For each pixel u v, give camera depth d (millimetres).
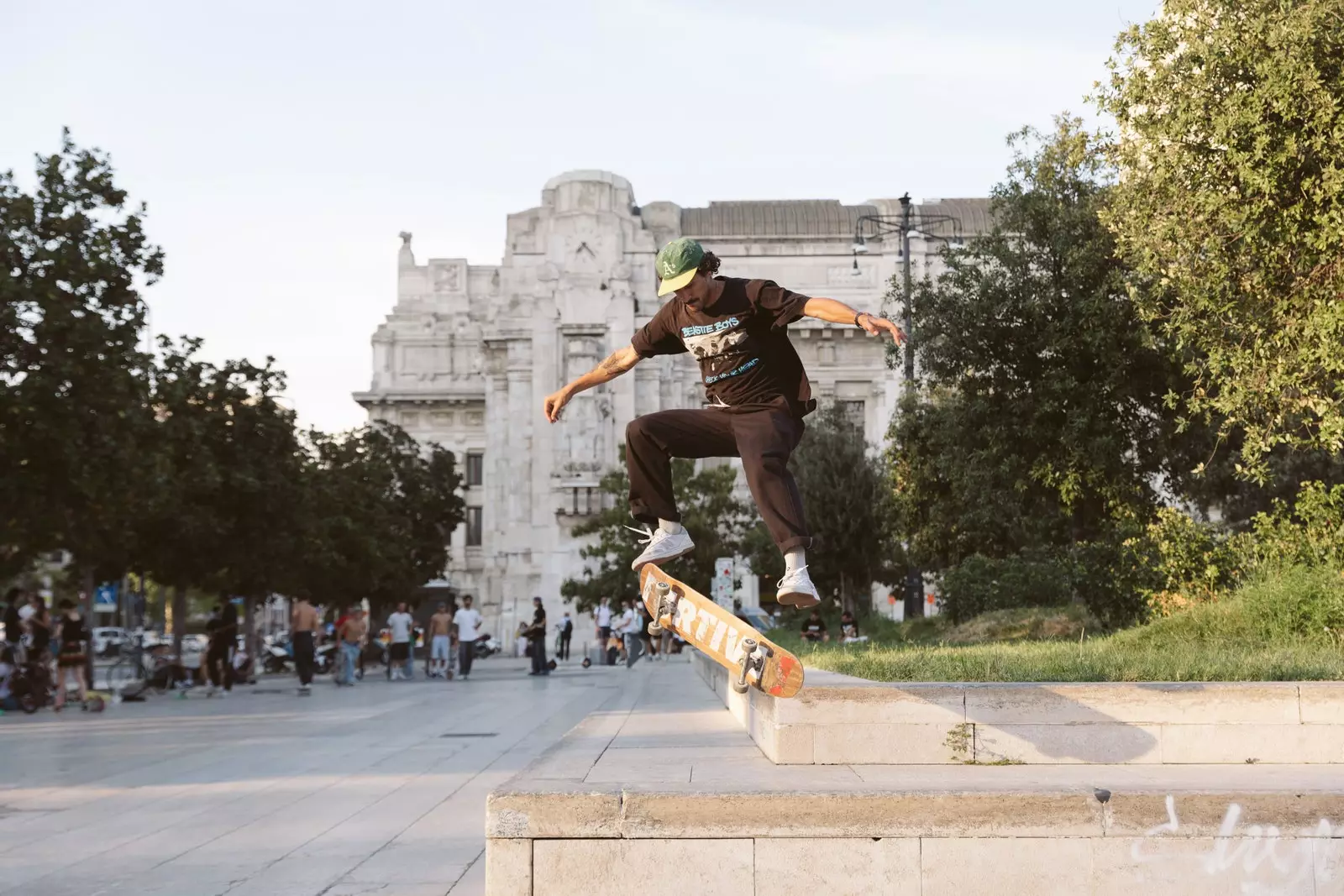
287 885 6625
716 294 5797
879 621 39500
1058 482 24875
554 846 5367
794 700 6879
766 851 5348
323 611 69188
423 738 15180
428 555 67500
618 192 75625
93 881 6793
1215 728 6832
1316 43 14883
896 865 5348
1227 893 5324
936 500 28766
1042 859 5355
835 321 5484
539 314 73562
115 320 25719
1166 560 17688
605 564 50719
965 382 25672
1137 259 18219
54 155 25266
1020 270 25016
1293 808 5344
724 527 51500
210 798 10016
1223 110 15727
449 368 89500
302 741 15148
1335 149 14812
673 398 73125
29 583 53969
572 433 70812
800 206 77562
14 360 24594
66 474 24953
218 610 31828
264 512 37594
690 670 32406
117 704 26031
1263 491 34094
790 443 5828
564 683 30453
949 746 6848
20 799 10086
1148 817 5355
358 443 56531
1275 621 13008
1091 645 13555
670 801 5371
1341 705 6789
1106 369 23906
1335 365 14547
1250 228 15227
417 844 7781
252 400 37594
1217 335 16656
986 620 23766
